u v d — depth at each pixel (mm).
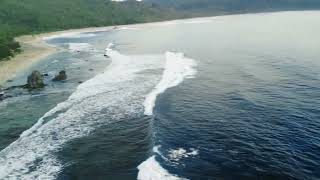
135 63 67062
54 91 48500
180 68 60031
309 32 106062
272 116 35344
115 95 44906
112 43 106000
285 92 43188
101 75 56906
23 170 26812
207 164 26188
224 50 78875
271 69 56250
